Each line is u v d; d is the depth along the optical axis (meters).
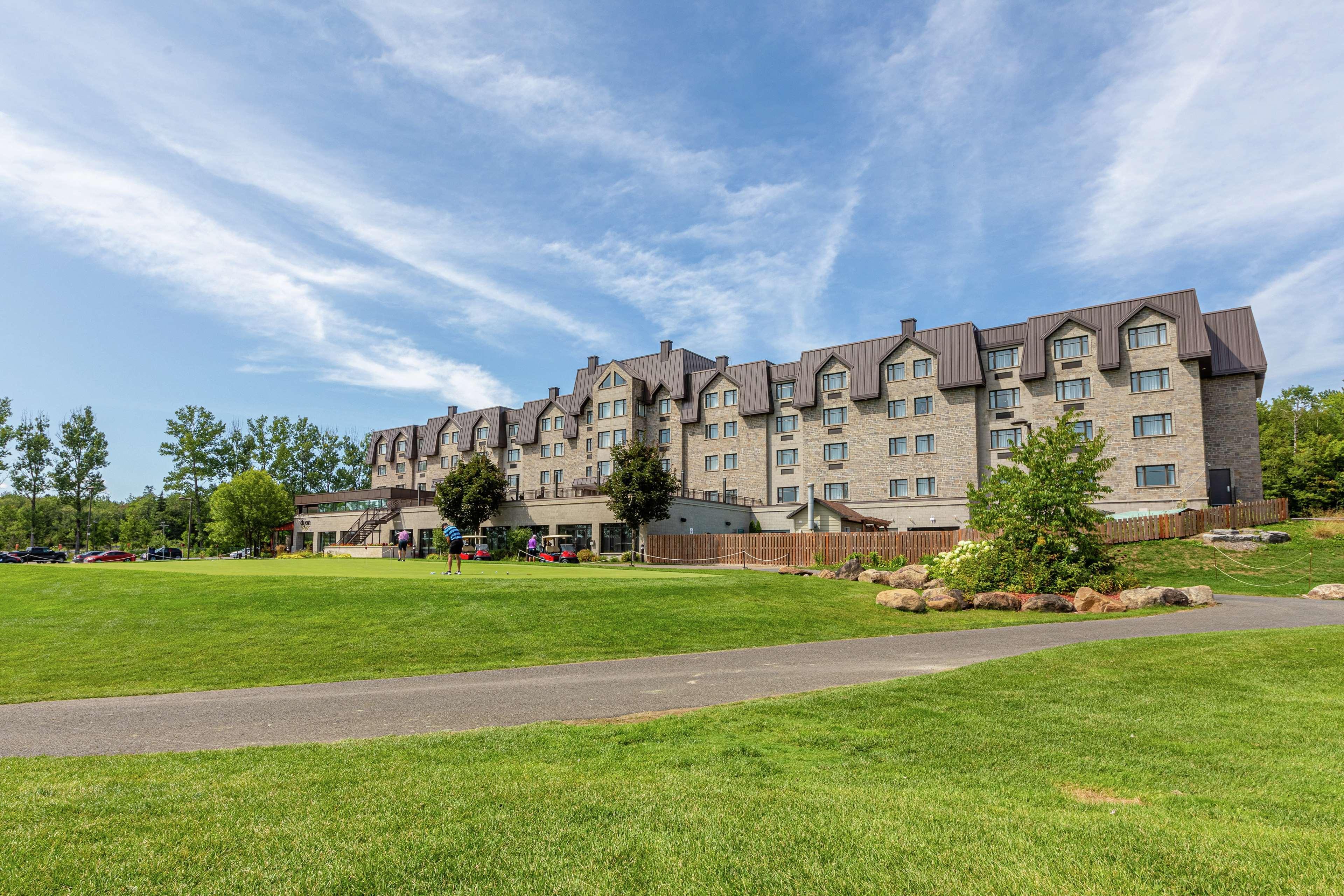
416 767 6.86
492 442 75.94
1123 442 44.59
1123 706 8.82
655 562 47.47
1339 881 4.22
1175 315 43.72
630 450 48.03
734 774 6.54
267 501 77.69
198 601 19.36
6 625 17.47
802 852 4.74
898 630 17.84
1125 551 34.81
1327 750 7.02
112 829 5.24
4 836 5.09
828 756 7.07
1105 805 5.68
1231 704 8.90
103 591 21.06
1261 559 32.06
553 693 11.09
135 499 122.19
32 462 88.50
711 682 11.59
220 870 4.54
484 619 17.59
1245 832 4.98
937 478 50.81
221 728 9.34
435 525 60.50
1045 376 47.34
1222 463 43.53
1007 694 9.51
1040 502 23.88
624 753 7.30
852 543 40.47
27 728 9.49
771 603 20.56
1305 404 84.62
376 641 15.78
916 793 5.91
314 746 7.90
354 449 111.88
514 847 4.88
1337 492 59.75
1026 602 21.19
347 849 4.85
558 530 53.59
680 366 64.25
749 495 59.28
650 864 4.60
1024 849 4.72
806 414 57.06
